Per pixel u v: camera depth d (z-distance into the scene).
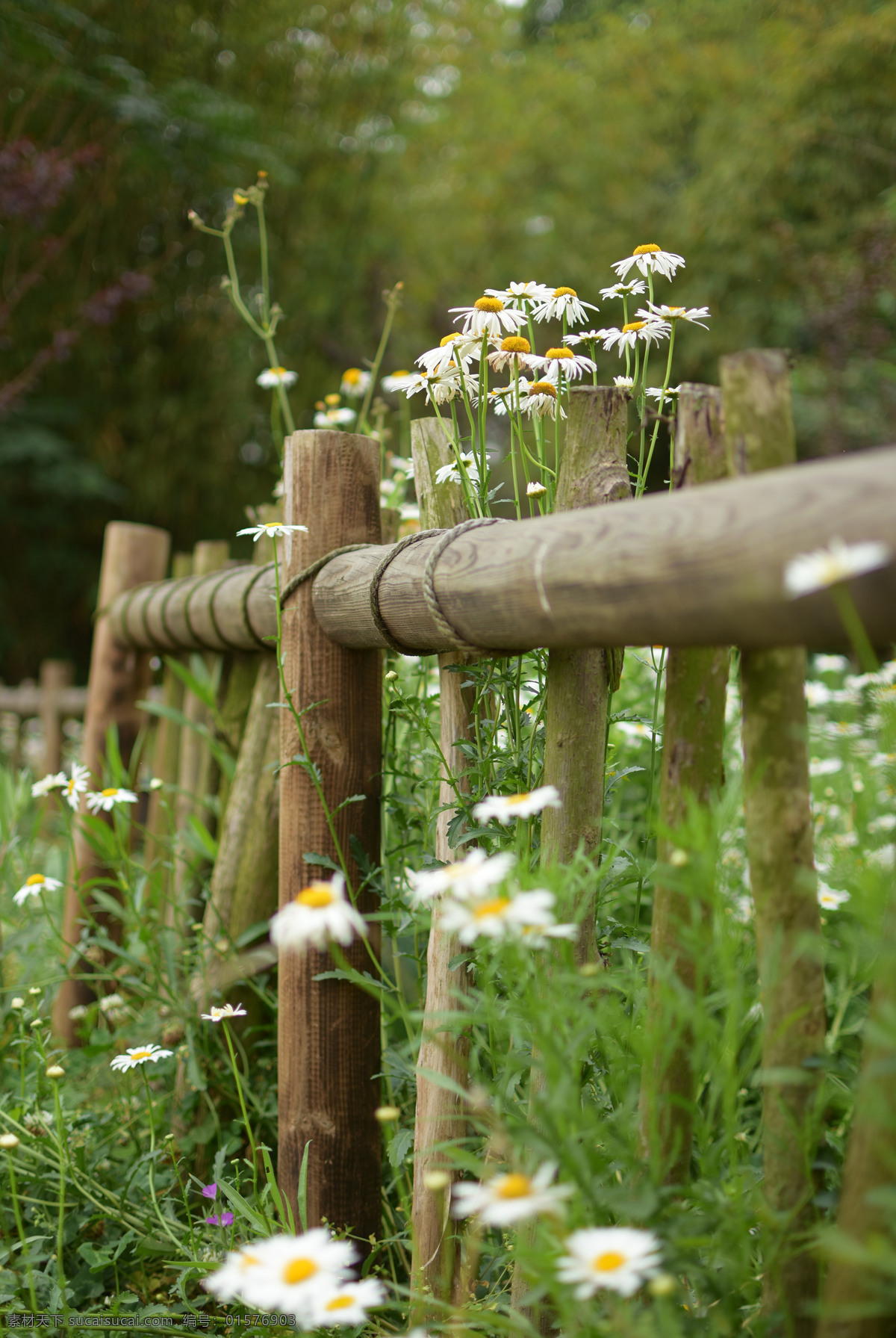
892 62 6.10
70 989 2.32
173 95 5.71
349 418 2.36
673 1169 0.99
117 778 2.05
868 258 5.29
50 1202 1.46
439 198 8.13
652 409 1.37
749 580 0.73
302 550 1.52
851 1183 0.79
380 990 1.04
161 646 2.43
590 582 0.88
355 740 1.53
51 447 6.39
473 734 1.34
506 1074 1.00
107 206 6.16
